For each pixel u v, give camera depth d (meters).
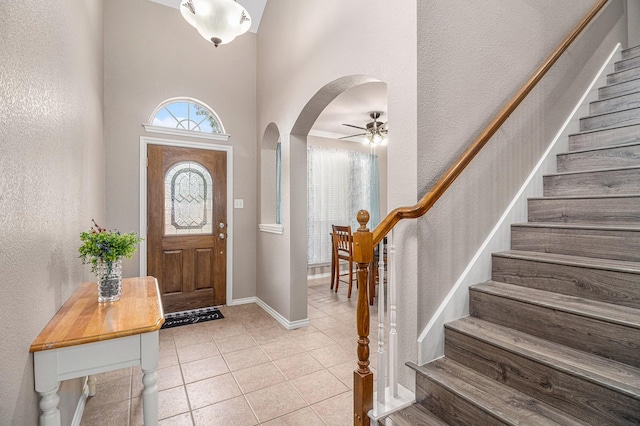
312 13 2.62
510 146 1.98
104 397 1.94
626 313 1.25
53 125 1.29
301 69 2.82
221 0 2.17
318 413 1.77
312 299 4.06
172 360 2.39
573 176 2.02
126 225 3.22
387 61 1.77
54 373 1.04
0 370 0.80
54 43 1.32
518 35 2.03
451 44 1.70
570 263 1.50
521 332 1.49
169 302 3.46
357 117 4.46
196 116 3.67
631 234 1.47
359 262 1.41
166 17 3.45
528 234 1.88
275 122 3.40
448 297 1.66
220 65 3.74
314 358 2.42
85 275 2.00
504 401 1.23
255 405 1.84
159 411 1.78
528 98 2.09
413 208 1.45
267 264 3.57
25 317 0.97
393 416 1.40
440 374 1.43
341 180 5.45
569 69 2.39
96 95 2.57
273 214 3.90
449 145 1.69
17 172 0.92
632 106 2.29
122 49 3.21
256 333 2.92
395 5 1.71
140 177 3.29
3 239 0.83
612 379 1.07
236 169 3.82
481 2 1.84
